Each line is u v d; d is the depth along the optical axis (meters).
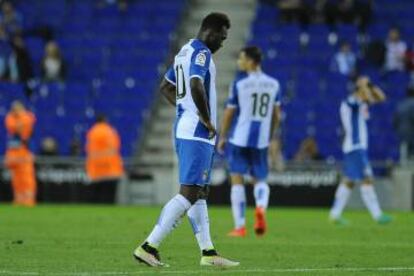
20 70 109.44
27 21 120.25
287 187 92.06
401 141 95.31
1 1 121.94
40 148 104.00
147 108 105.69
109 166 92.69
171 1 119.31
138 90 107.56
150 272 32.28
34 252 40.66
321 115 102.12
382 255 41.16
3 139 105.12
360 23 112.62
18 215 72.25
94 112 106.19
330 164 91.62
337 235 54.47
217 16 34.16
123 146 102.19
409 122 92.62
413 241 49.94
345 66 106.50
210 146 33.69
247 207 90.12
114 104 106.56
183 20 117.25
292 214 79.25
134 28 116.50
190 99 33.72
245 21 115.81
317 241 49.44
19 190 93.06
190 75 33.28
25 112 92.50
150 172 96.38
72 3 121.81
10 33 115.50
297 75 106.44
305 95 104.50
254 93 52.41
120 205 93.75
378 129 100.31
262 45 110.94
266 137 52.69
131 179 96.06
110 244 45.38
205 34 34.12
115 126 103.75
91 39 115.38
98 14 119.81
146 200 95.69
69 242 46.50
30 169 92.56
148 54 112.50
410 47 110.81
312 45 110.69
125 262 36.25
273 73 106.88
